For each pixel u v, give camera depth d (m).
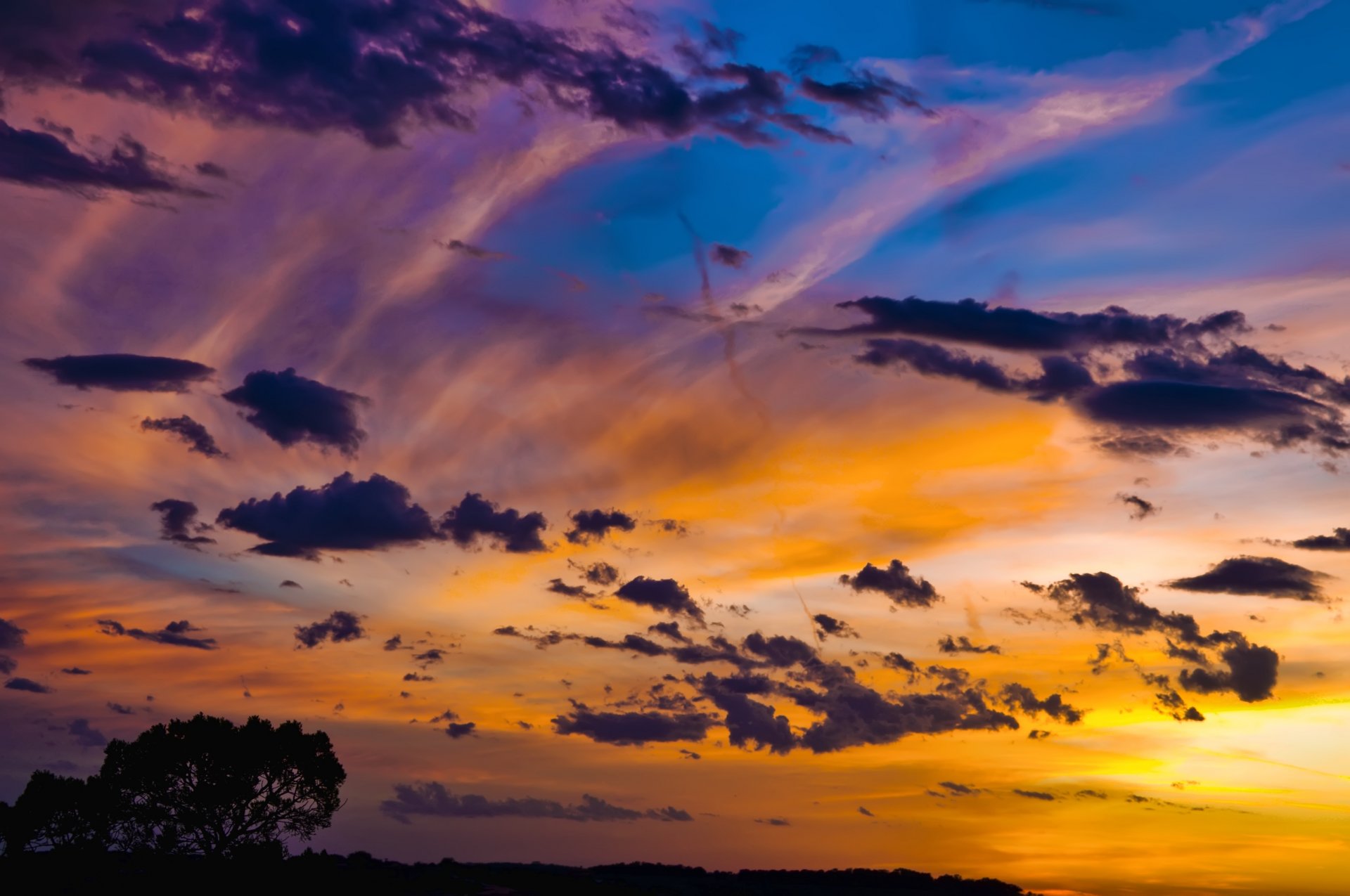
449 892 79.44
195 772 71.88
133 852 71.75
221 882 69.94
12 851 69.50
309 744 74.81
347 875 77.88
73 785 70.38
